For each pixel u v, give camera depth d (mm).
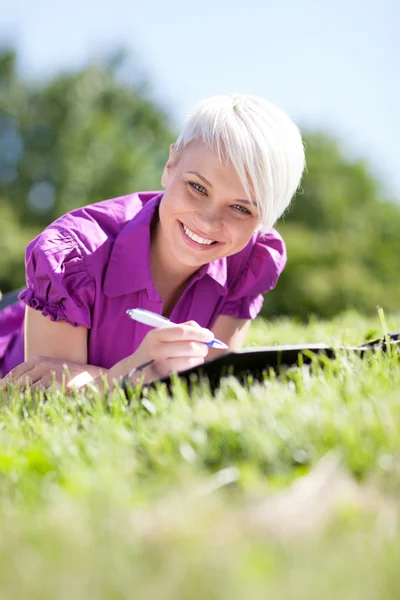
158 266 2383
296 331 3633
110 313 2309
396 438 1293
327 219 23266
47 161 22750
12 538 1053
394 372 1753
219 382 1787
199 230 2125
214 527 1035
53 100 23172
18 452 1470
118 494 1155
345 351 1866
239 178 2080
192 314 2475
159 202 2363
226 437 1378
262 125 2105
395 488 1177
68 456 1417
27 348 2311
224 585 881
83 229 2314
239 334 2621
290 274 15891
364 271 17141
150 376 1920
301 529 1036
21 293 2295
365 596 873
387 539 1010
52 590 901
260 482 1228
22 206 22266
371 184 25484
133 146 25250
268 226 2221
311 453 1305
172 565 939
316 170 23781
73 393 1914
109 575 919
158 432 1439
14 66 23203
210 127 2082
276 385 1639
